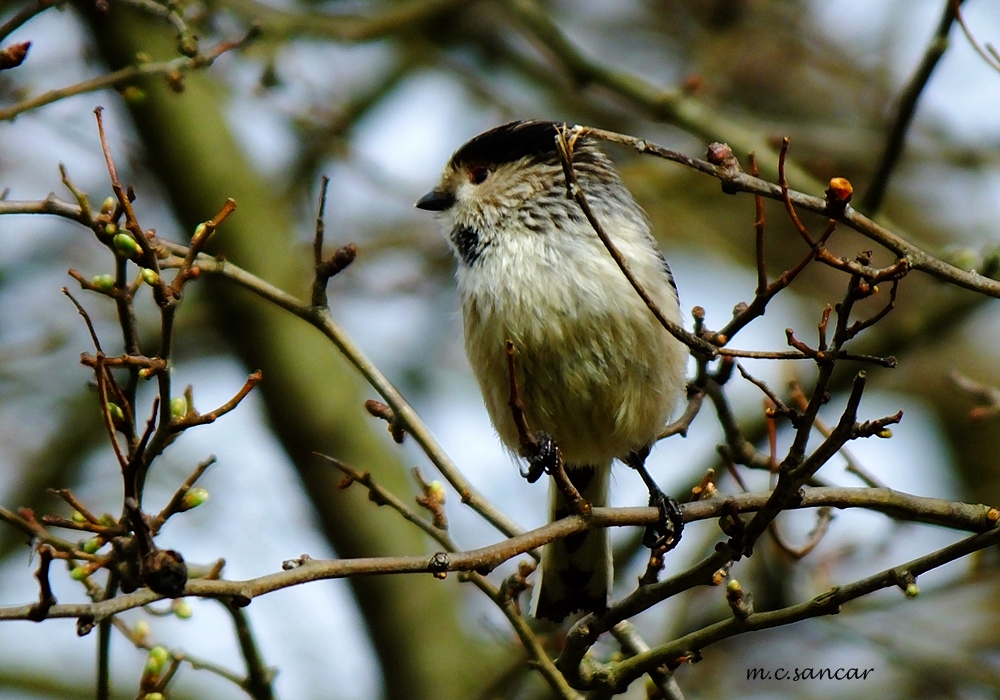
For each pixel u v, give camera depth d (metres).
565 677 7.04
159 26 11.17
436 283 13.80
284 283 11.92
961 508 6.94
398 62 13.85
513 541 6.14
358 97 13.70
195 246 5.93
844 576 11.02
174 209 11.94
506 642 9.28
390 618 11.41
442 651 11.39
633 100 11.89
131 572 5.89
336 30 11.73
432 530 7.28
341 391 12.03
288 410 11.73
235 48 9.23
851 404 5.95
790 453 6.18
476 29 14.49
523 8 12.05
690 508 6.63
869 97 14.09
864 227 6.27
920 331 11.44
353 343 7.53
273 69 11.12
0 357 12.90
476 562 5.84
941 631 12.16
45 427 13.04
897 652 10.96
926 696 11.80
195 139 11.77
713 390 8.23
